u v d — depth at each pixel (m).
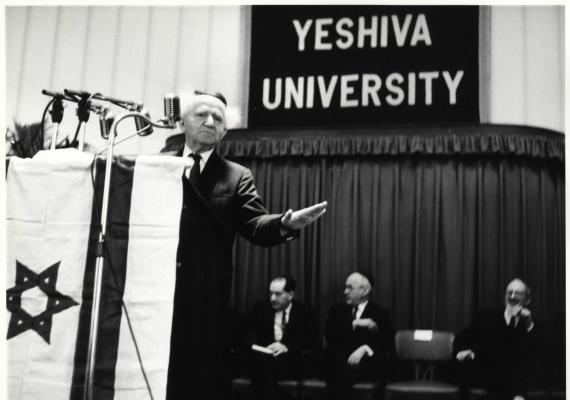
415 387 4.75
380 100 5.77
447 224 5.60
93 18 5.99
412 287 5.63
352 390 4.88
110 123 2.23
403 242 5.67
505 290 5.46
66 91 2.35
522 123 5.57
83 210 1.85
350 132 5.76
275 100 5.91
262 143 5.86
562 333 5.34
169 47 6.00
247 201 2.15
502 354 4.84
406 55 5.78
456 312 5.50
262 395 5.02
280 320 5.34
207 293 1.90
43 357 1.78
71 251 1.83
